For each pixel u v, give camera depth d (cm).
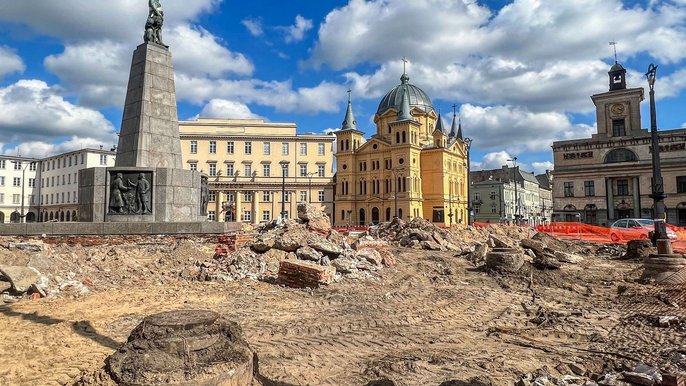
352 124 9538
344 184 9250
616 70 6862
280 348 765
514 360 716
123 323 862
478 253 2120
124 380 451
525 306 1170
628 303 1198
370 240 2581
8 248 1359
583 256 2561
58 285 1148
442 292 1330
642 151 6319
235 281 1338
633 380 590
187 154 8831
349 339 834
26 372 611
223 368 474
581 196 6725
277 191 9000
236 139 8994
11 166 9375
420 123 9856
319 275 1288
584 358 723
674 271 1488
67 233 1585
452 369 672
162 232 1634
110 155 8681
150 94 1850
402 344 813
